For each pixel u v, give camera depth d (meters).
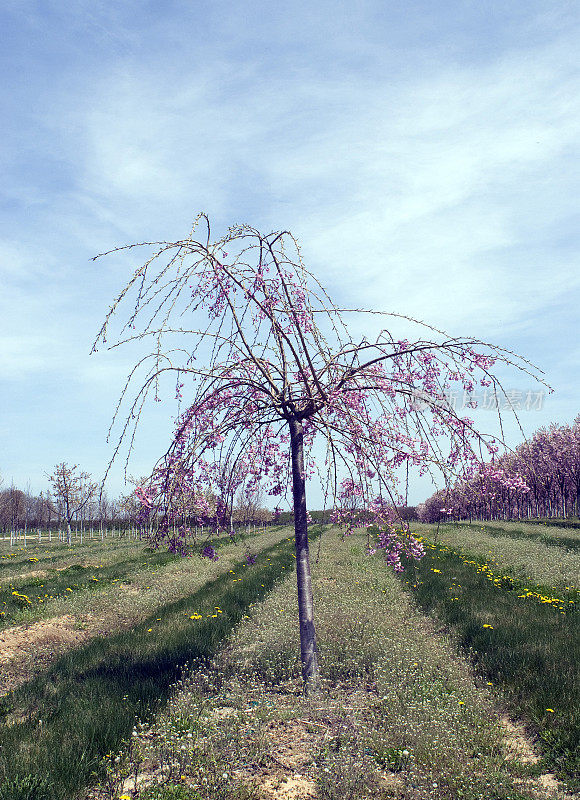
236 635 7.88
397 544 6.04
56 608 10.91
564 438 36.78
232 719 4.96
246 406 6.11
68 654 7.43
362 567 13.76
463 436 5.91
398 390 6.23
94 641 8.16
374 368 6.35
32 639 8.56
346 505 6.55
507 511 42.66
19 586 15.12
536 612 9.04
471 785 3.96
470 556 17.23
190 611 9.91
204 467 6.19
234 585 12.66
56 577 17.14
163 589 12.62
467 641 7.38
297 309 6.31
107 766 4.23
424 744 4.46
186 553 6.01
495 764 4.27
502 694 5.51
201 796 3.86
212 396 6.00
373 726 4.85
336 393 6.07
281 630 7.59
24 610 10.82
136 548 26.94
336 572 13.08
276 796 3.90
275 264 6.40
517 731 4.95
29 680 6.68
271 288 6.43
